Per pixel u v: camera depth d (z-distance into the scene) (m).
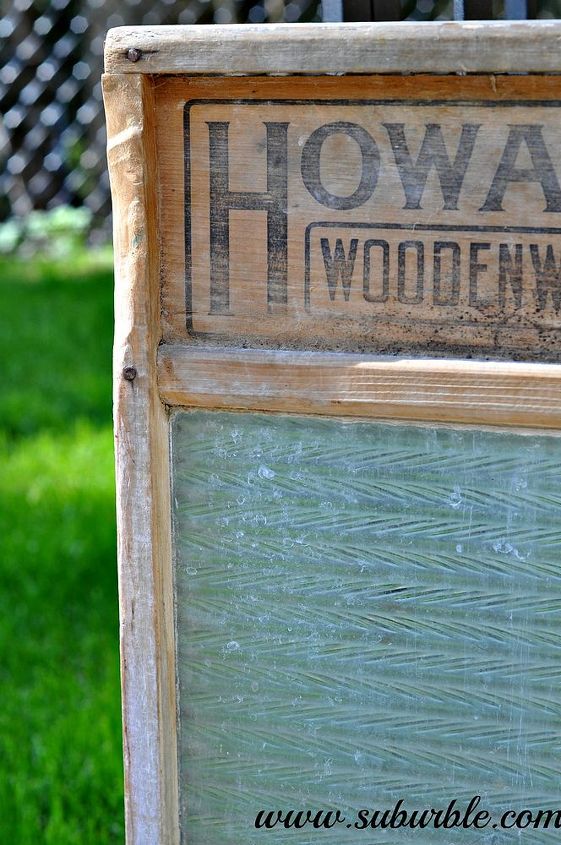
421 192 1.62
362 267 1.66
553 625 1.69
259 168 1.66
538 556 1.67
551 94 1.55
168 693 1.84
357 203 1.64
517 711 1.73
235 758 1.86
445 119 1.59
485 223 1.61
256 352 1.71
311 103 1.63
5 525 3.76
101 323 5.77
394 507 1.71
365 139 1.62
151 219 1.70
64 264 7.10
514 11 1.98
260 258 1.69
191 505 1.79
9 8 7.41
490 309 1.63
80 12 7.42
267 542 1.77
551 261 1.60
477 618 1.71
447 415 1.65
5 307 6.07
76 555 3.58
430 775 1.78
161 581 1.80
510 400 1.62
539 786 1.75
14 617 3.27
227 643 1.82
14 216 7.71
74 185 7.61
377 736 1.79
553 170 1.58
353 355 1.68
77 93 7.54
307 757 1.83
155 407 1.75
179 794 1.90
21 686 3.01
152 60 1.63
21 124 7.61
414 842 1.82
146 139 1.67
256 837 1.88
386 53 1.56
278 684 1.81
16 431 4.52
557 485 1.65
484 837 1.79
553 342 1.62
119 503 1.78
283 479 1.75
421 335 1.66
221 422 1.75
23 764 2.69
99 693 2.92
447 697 1.75
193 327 1.74
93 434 4.43
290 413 1.72
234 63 1.61
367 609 1.75
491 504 1.68
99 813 2.56
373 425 1.70
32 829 2.48
